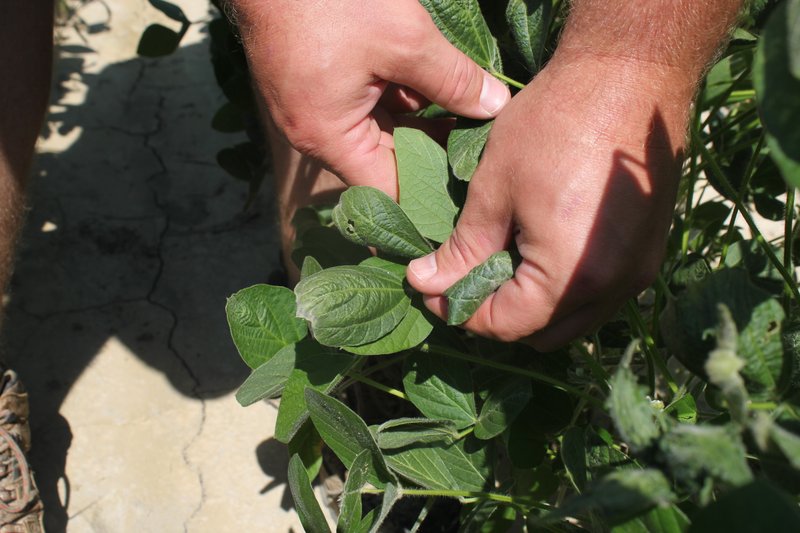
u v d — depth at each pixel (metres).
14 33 0.81
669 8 0.53
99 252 1.10
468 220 0.58
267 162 1.00
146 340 1.01
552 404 0.67
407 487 0.64
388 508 0.57
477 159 0.61
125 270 1.09
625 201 0.54
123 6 1.46
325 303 0.56
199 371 0.99
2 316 0.89
